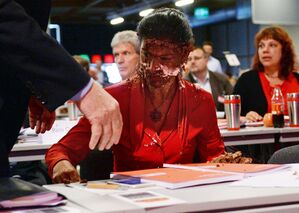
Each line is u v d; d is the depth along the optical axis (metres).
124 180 1.33
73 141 1.75
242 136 3.16
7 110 1.19
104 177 2.15
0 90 1.15
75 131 1.77
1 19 1.06
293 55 4.11
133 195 1.11
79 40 16.80
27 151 2.66
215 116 1.99
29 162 3.05
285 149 1.86
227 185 1.23
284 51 4.06
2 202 1.02
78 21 16.62
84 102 1.12
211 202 1.02
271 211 1.05
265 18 7.83
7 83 1.17
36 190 1.10
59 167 1.62
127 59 4.35
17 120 1.22
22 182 1.16
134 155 1.85
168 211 1.00
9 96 1.18
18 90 1.19
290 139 3.28
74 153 1.75
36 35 1.07
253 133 3.18
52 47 1.08
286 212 1.06
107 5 14.91
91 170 2.15
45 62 1.08
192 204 1.01
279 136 3.26
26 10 1.19
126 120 1.85
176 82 1.92
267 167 1.46
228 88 5.54
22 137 2.93
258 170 1.41
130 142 1.85
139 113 1.85
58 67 1.08
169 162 1.86
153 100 1.88
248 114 3.82
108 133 1.15
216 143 1.98
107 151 2.16
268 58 4.05
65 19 16.47
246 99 4.11
